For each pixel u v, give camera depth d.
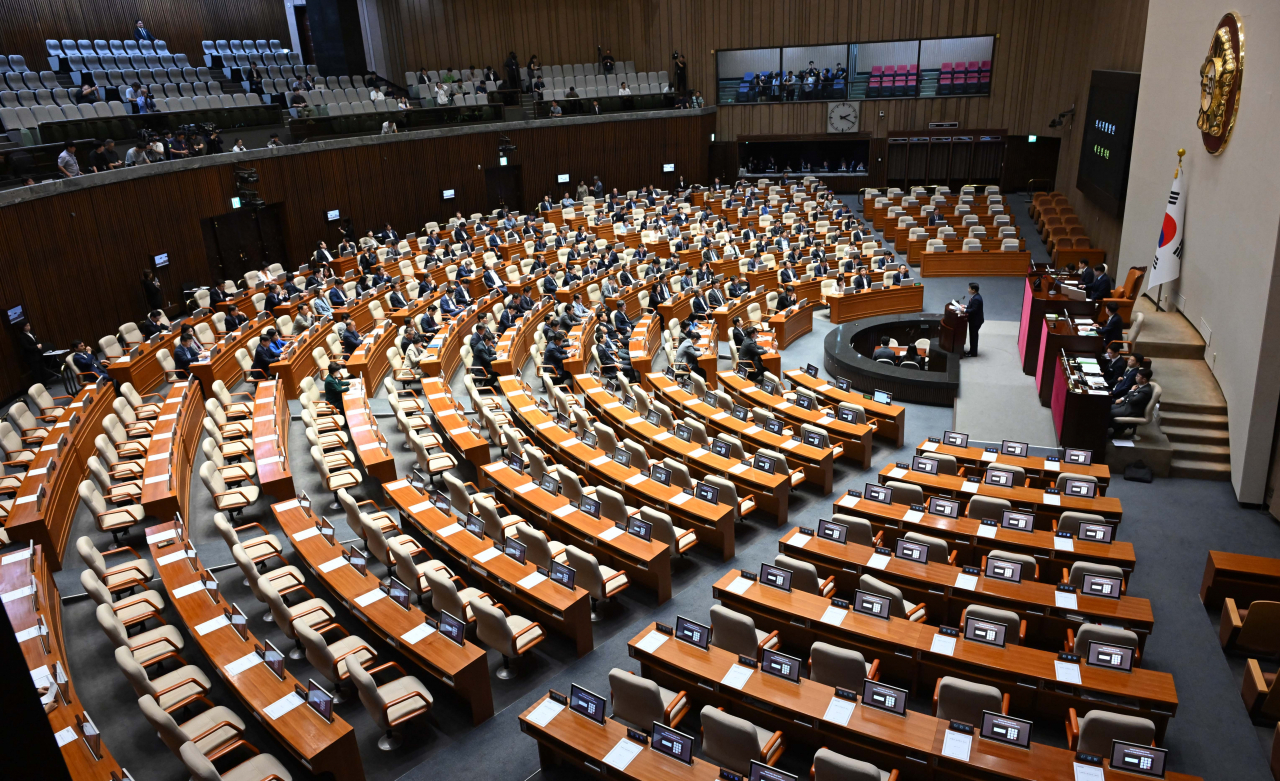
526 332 20.45
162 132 22.19
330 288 21.72
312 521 10.43
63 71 25.00
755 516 12.60
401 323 21.25
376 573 10.53
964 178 39.78
